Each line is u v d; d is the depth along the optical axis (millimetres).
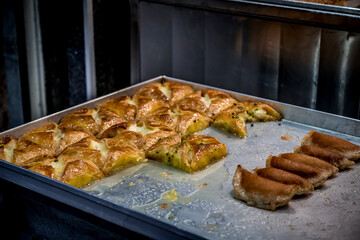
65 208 1080
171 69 1790
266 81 1636
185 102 1454
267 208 1109
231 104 1461
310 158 1226
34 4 1738
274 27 1556
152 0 1716
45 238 1135
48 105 1855
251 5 1548
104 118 1389
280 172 1166
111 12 1747
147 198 1146
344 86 1521
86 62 1754
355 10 1420
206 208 1116
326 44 1500
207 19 1655
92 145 1283
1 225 1156
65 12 1724
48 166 1202
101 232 1054
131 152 1256
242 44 1627
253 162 1265
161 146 1269
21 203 1139
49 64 1808
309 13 1475
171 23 1724
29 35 1776
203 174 1226
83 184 1187
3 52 1820
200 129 1403
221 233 1048
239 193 1131
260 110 1436
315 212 1102
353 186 1181
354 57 1476
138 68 1834
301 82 1581
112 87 1845
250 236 1040
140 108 1432
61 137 1316
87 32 1705
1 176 1137
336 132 1378
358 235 1041
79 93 1816
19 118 1879
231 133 1386
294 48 1549
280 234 1044
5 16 1771
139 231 1000
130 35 1792
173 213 1102
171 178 1212
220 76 1710
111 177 1215
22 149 1261
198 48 1710
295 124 1420
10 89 1854
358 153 1262
